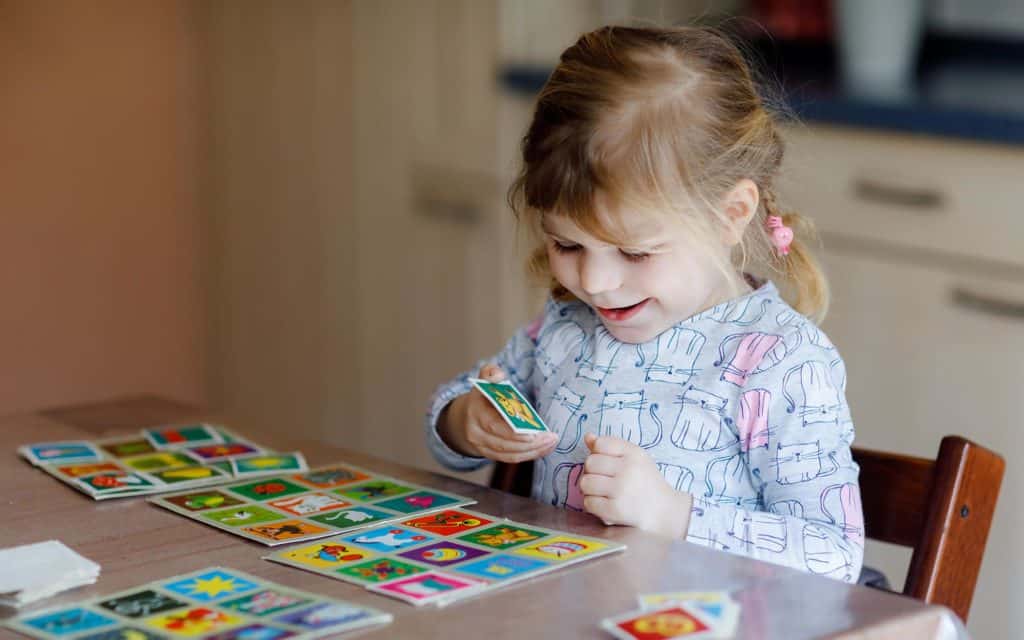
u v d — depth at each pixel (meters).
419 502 1.13
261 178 3.06
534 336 1.43
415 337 2.77
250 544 1.03
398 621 0.85
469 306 2.66
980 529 1.20
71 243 3.10
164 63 3.14
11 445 1.35
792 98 2.21
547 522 1.08
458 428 1.37
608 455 1.10
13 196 3.01
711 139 1.23
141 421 1.44
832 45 2.75
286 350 3.09
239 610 0.87
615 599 0.89
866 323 2.18
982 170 2.01
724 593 0.87
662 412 1.25
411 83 2.67
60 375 3.13
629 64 1.24
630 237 1.18
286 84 2.95
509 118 2.52
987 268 2.03
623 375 1.29
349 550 1.00
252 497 1.15
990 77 2.48
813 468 1.19
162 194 3.19
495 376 1.29
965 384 2.08
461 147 2.60
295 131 2.95
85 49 3.04
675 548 1.00
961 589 1.20
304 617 0.85
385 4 2.69
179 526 1.08
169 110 3.16
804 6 2.76
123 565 0.98
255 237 3.11
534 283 1.42
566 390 1.33
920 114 2.05
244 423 1.44
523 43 2.53
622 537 1.03
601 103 1.21
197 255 3.26
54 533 1.06
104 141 3.10
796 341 1.23
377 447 2.91
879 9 2.45
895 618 0.85
